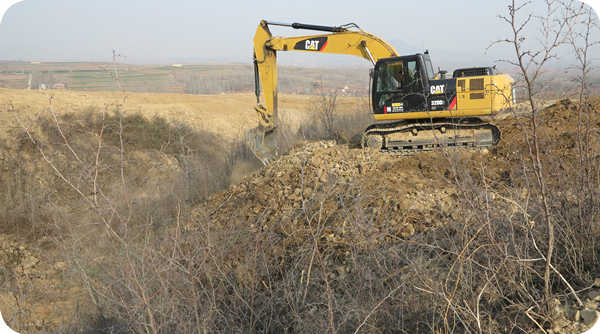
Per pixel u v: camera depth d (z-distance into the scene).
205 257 4.81
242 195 9.86
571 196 4.88
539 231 4.45
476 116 9.78
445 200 6.37
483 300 4.07
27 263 9.12
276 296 4.93
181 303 4.23
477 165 7.54
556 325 3.47
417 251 4.95
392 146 10.30
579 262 4.22
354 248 5.27
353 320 4.10
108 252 5.51
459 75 10.09
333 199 7.45
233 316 4.70
